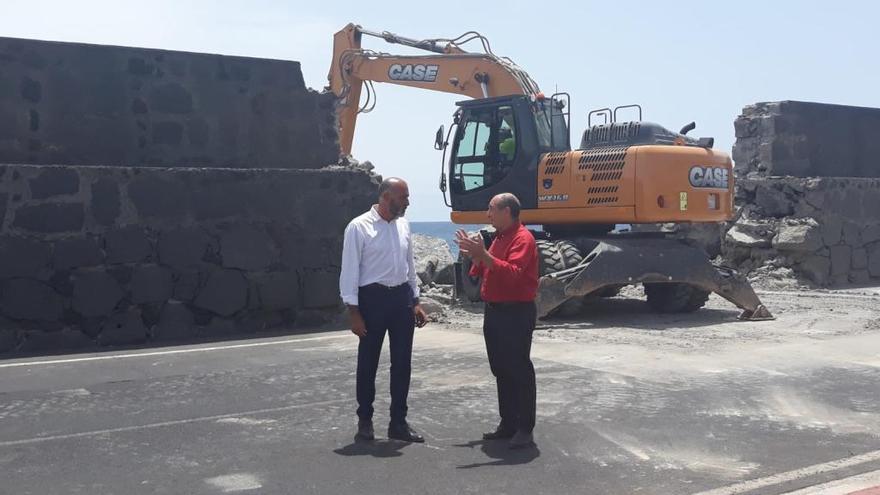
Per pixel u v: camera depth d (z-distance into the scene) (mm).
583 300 14891
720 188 14422
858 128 21219
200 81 12695
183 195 11867
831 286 19000
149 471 5941
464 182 15266
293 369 9539
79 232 11203
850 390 8391
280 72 13305
